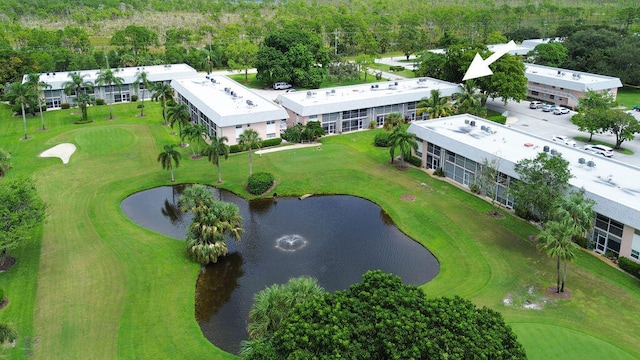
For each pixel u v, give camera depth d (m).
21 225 50.94
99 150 86.38
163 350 40.56
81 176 76.00
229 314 45.75
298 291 37.03
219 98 99.19
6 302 46.22
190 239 53.97
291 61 130.62
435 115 87.12
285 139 90.25
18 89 92.12
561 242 44.97
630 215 49.56
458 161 71.19
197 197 53.56
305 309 33.47
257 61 132.00
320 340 30.38
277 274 51.72
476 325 31.73
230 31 173.00
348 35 182.75
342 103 94.12
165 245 56.72
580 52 138.38
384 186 71.31
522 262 52.12
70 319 44.09
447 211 63.47
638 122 84.94
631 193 54.66
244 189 71.50
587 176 59.66
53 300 46.69
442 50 162.25
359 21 185.50
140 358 39.69
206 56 150.62
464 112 89.12
